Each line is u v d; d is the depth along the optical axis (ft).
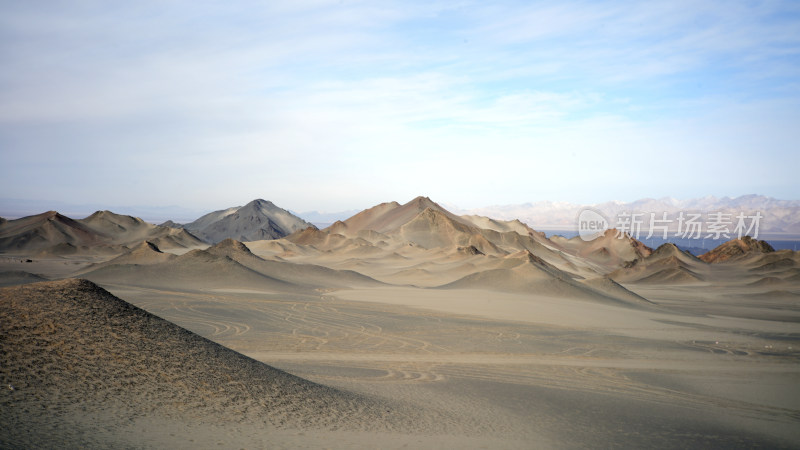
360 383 94.99
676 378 116.47
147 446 49.06
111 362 65.41
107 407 56.44
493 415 77.30
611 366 129.08
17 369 58.65
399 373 109.40
